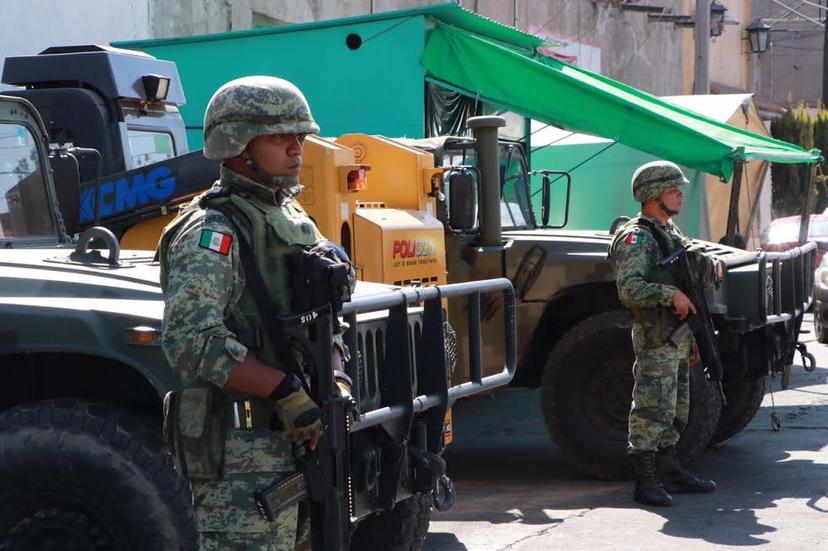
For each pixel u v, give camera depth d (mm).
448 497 5590
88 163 8672
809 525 8422
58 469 5113
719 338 10703
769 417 13250
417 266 9258
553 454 11836
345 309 5027
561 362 10500
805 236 19547
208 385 4293
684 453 10016
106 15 17938
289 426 4219
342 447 4355
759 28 39844
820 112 36938
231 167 4418
